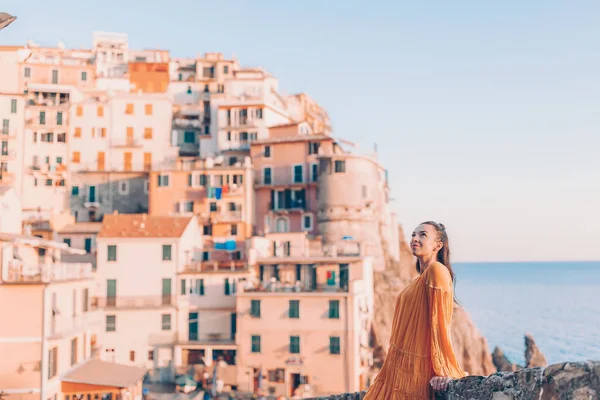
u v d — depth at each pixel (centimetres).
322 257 6028
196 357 5744
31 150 8750
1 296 3484
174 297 5866
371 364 5825
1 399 3403
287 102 11231
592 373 439
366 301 6012
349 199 7656
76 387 3816
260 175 8212
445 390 558
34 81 9762
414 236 605
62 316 3825
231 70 10962
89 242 6988
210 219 7694
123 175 8844
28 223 7162
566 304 17625
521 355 10044
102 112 9031
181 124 9675
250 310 5412
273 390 5269
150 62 10675
